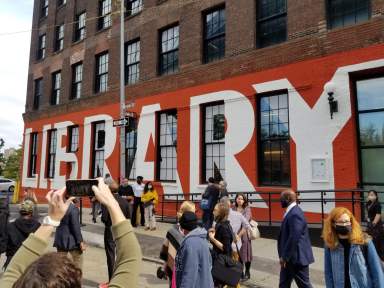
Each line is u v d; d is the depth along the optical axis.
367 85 10.70
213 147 14.11
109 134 18.66
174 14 16.12
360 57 10.51
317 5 11.61
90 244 11.18
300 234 5.42
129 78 18.31
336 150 10.70
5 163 66.06
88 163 19.66
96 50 20.47
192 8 15.38
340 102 10.76
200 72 14.66
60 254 1.38
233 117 13.36
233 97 13.43
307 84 11.50
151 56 16.91
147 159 16.38
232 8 13.92
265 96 12.80
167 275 5.30
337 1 11.47
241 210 8.07
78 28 22.66
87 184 1.84
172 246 5.03
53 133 23.27
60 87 22.94
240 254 7.27
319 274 7.66
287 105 12.20
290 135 11.72
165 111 16.09
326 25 11.38
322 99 11.13
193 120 14.67
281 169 12.14
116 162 18.00
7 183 34.69
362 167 10.55
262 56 12.78
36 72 25.55
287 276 5.52
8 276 1.67
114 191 7.80
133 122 13.38
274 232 10.92
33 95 25.52
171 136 15.80
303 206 11.15
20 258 1.73
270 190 12.04
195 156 14.40
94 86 20.34
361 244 3.78
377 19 10.32
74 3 22.94
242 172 12.86
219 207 6.05
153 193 12.91
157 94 16.30
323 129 11.02
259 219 12.25
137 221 13.65
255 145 12.65
